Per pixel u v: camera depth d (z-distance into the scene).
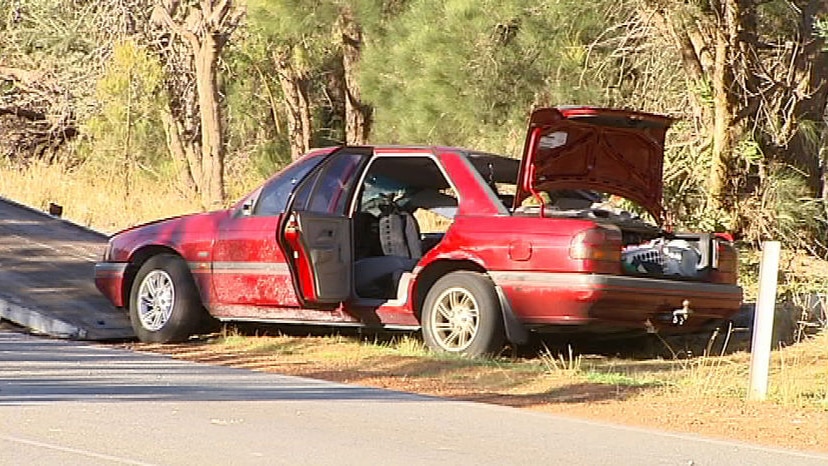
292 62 70.69
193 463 19.11
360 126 67.00
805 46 46.50
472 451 20.84
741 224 45.66
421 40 51.12
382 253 33.59
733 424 24.56
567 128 31.27
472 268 31.39
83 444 20.20
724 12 44.88
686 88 48.31
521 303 30.08
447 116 51.97
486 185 31.33
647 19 46.19
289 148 75.56
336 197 32.81
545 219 30.12
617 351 34.38
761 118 46.62
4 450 19.66
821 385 28.78
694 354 33.94
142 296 34.19
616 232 29.92
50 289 37.34
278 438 21.19
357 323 32.62
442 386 27.89
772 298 27.12
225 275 33.38
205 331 35.81
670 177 47.06
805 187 46.69
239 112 75.75
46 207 61.31
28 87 80.38
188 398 24.72
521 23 49.88
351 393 26.41
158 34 70.62
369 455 20.12
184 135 72.44
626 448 21.78
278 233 32.28
